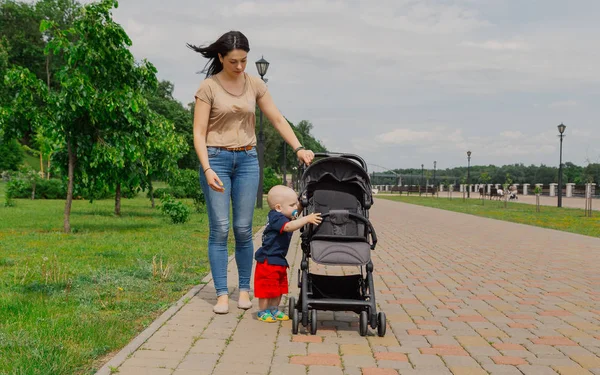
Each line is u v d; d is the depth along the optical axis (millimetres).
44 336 4238
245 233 5648
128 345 4156
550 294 6762
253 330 4797
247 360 3969
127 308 5418
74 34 12297
